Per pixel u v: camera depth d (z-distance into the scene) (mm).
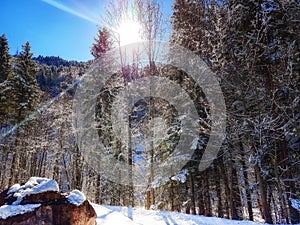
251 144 8836
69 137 14570
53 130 15586
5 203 4133
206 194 11664
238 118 8922
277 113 8555
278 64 8961
